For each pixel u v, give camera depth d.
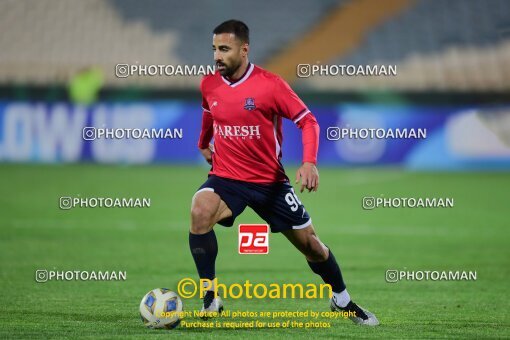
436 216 52.06
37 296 26.59
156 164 79.62
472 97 85.81
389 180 71.00
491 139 78.56
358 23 100.81
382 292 28.20
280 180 21.06
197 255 20.72
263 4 102.75
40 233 43.06
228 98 20.58
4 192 59.47
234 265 34.41
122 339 19.28
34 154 79.06
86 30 101.00
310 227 21.08
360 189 65.12
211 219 20.58
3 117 78.69
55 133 79.00
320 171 77.38
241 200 20.98
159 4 104.25
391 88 85.81
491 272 32.75
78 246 39.03
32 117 78.69
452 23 101.06
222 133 20.94
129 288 28.42
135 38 100.94
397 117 79.06
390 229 46.38
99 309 24.16
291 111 20.47
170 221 48.38
